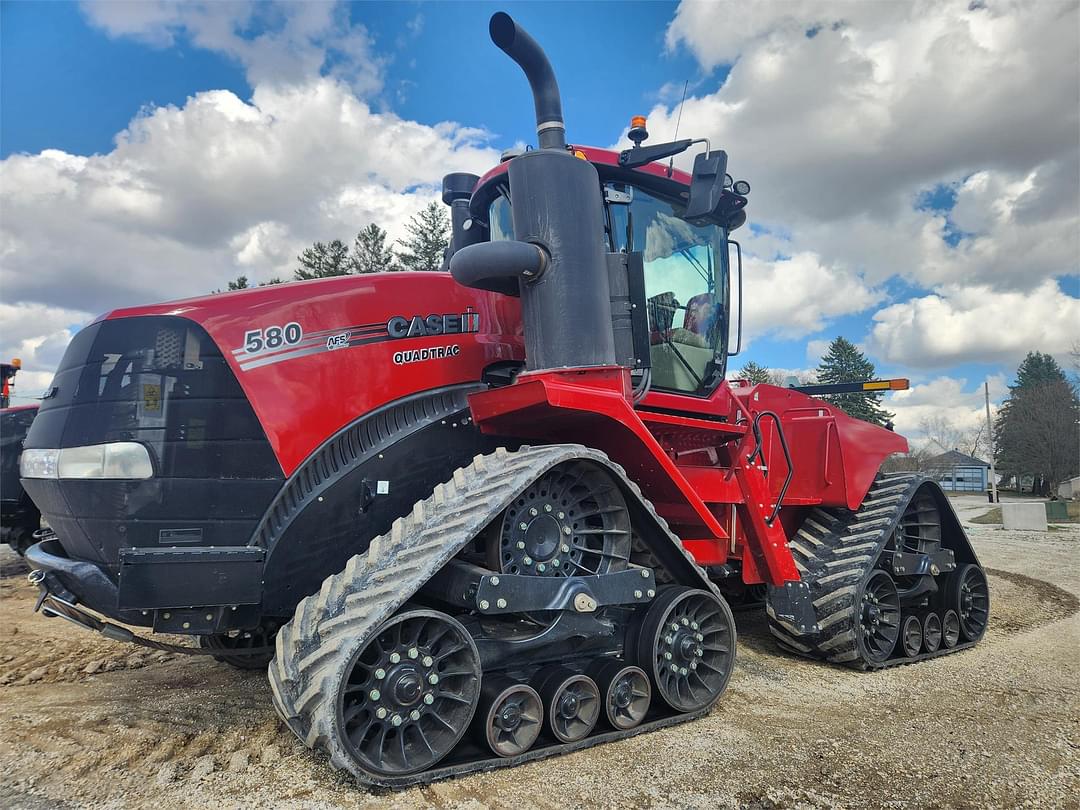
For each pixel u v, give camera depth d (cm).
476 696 295
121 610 287
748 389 561
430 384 363
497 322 396
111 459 301
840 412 555
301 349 330
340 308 345
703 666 380
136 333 313
